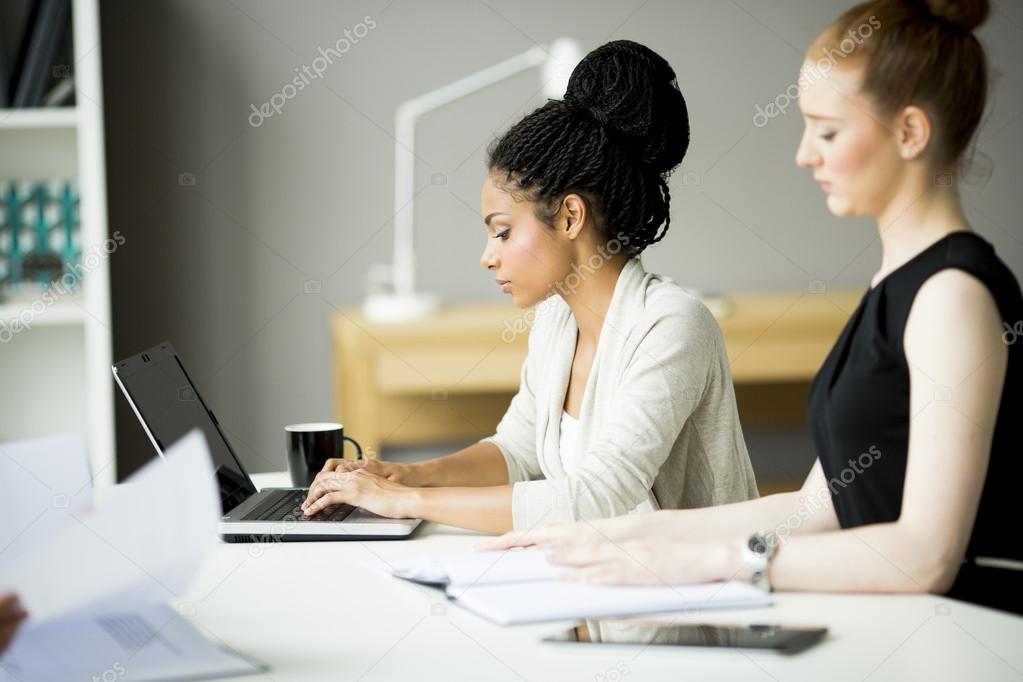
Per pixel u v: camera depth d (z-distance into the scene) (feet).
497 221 8.10
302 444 8.46
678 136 8.09
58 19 13.41
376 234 16.40
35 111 13.46
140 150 15.72
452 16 16.22
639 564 5.69
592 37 16.44
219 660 4.65
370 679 4.58
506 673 4.63
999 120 17.06
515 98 16.48
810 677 4.52
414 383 14.62
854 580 5.57
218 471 8.11
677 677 4.55
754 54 16.65
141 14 15.51
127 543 4.40
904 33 5.82
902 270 5.83
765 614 5.31
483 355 14.69
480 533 7.22
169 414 7.89
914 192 5.91
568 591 5.56
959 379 5.45
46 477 5.04
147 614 4.56
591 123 7.88
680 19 16.48
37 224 13.85
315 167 16.19
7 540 4.69
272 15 15.87
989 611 5.29
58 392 14.92
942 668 4.59
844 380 6.02
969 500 5.46
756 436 17.20
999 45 16.94
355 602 5.65
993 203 17.20
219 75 15.81
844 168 5.98
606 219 7.97
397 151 16.31
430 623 5.29
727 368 8.11
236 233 16.08
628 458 7.39
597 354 8.01
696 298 8.07
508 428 9.14
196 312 16.08
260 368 16.34
